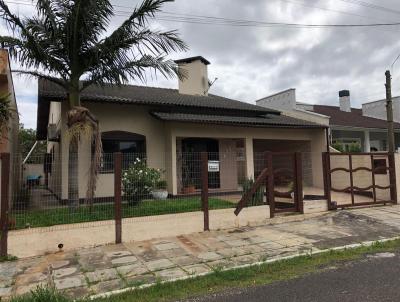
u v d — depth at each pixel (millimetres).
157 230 8375
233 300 4715
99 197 10961
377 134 23562
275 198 11258
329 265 6152
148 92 16328
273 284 5277
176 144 14547
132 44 9375
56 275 5965
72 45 9234
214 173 15227
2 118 8391
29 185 12953
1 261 6797
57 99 11656
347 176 14758
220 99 18469
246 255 6922
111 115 13172
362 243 7660
